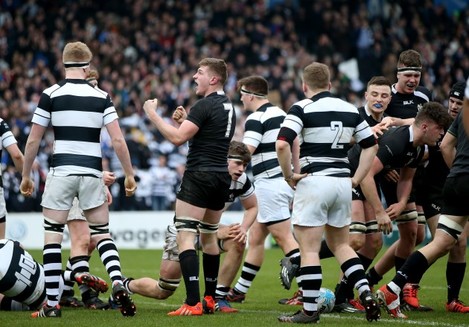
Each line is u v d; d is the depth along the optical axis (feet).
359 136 75.00
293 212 73.97
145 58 265.13
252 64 266.77
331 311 84.74
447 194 78.79
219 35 276.62
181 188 79.77
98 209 78.54
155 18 280.92
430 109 82.02
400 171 87.35
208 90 81.46
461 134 78.74
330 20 286.25
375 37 277.23
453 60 269.23
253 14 287.89
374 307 71.82
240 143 85.81
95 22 282.77
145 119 228.02
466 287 112.88
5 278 79.46
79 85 78.38
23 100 237.45
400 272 78.95
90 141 78.07
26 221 191.52
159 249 188.14
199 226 82.17
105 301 91.66
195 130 78.89
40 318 76.48
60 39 270.05
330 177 72.74
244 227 86.38
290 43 275.59
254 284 118.62
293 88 249.55
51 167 78.18
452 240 78.54
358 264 73.67
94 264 148.66
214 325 72.23
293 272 92.02
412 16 288.92
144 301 96.68
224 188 80.43
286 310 88.28
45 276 77.41
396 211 86.07
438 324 74.59
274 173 93.45
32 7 285.02
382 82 90.74
